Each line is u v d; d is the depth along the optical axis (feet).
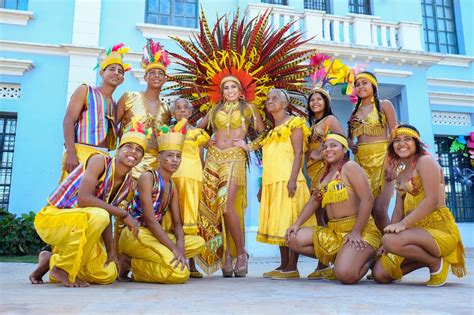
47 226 8.75
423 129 29.22
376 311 5.60
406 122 29.27
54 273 8.79
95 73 26.99
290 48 13.70
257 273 13.87
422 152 9.96
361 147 12.42
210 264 11.95
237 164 12.35
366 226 10.31
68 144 9.89
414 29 30.30
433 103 33.19
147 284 9.44
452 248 9.29
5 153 26.03
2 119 26.40
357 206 10.23
